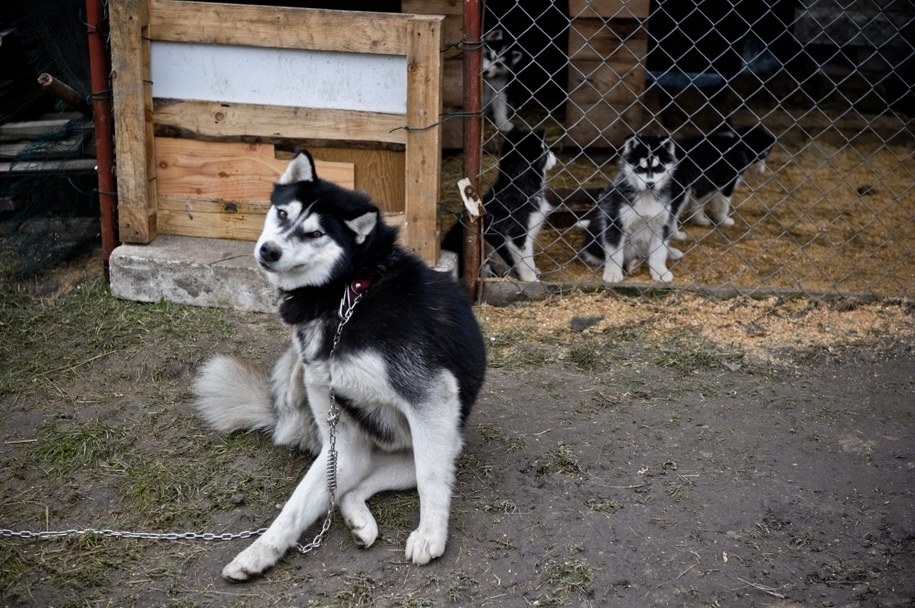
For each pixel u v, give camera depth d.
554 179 6.60
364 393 2.97
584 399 3.92
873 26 8.20
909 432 3.64
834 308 4.65
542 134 5.39
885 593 2.75
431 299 3.07
